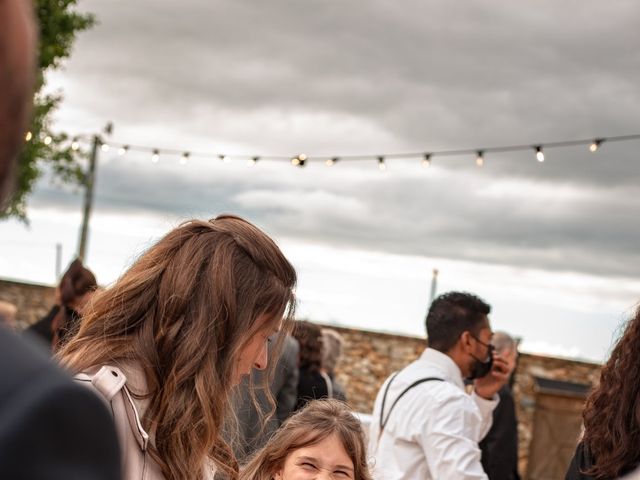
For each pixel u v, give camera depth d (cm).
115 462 57
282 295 164
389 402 358
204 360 155
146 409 154
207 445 156
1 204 53
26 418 52
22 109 53
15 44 53
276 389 488
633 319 252
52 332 525
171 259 162
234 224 169
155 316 158
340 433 274
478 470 337
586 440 258
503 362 388
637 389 247
